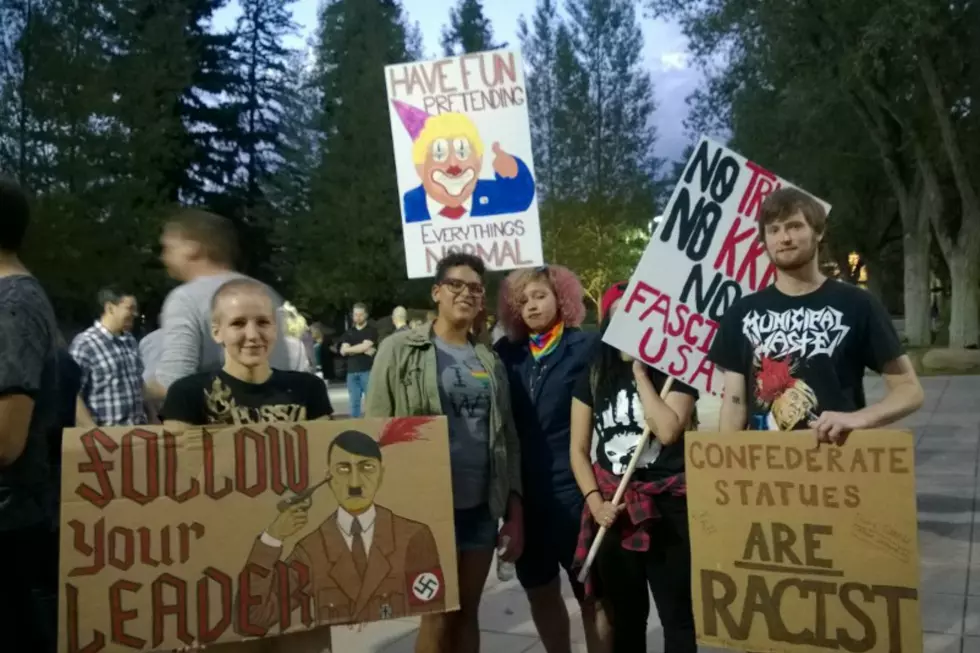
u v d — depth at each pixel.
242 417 3.03
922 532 6.28
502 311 4.01
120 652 2.78
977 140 22.17
